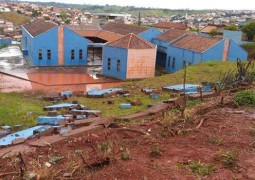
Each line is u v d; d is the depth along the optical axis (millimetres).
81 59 37719
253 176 5969
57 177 5949
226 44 32531
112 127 9609
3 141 9234
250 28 60031
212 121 9367
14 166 6699
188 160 6555
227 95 13211
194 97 13555
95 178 5824
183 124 8844
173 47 35688
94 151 7152
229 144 7527
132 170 6016
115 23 51094
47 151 7551
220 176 5934
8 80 28984
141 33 42250
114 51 31781
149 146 7379
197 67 27438
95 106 15852
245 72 15992
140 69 31875
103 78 31953
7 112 14852
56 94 21391
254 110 10648
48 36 35312
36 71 33312
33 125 12516
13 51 46031
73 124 10578
